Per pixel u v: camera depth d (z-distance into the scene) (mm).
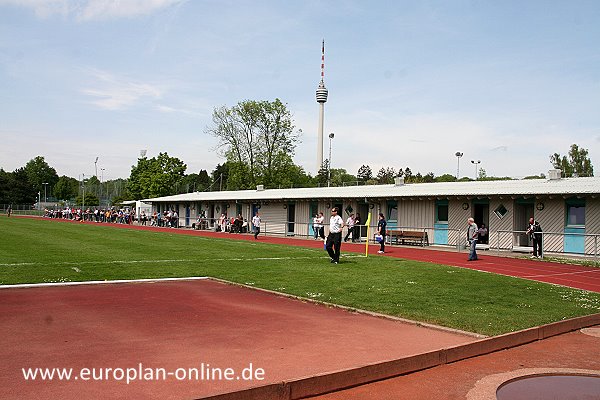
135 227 53938
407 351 8164
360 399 6254
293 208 43750
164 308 11234
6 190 131375
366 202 36812
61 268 17078
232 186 74812
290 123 75062
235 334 9039
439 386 6805
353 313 11203
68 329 9133
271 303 12172
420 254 26766
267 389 5879
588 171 69750
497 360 8133
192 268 18078
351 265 19641
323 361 7496
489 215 30375
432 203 33250
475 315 10836
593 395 6598
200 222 53312
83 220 71438
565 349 8930
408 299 12602
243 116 73000
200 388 6258
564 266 22297
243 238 38312
